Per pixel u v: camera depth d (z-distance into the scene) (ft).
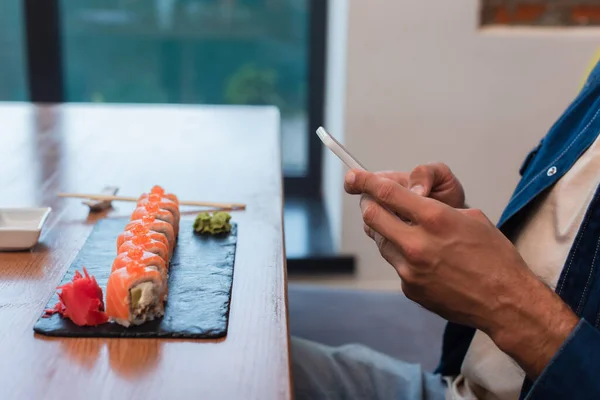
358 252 6.32
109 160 3.95
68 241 2.93
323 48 7.20
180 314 2.40
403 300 4.28
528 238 2.86
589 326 2.38
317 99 7.34
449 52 5.89
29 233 2.79
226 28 7.21
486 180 6.19
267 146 4.31
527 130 6.08
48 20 6.98
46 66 7.11
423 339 3.91
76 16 7.07
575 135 2.87
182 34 7.20
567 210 2.77
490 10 5.95
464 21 5.82
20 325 2.36
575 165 2.81
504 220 2.93
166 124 4.84
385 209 2.43
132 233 2.59
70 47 7.16
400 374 3.23
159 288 2.36
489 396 2.96
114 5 7.07
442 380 3.25
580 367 2.36
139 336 2.30
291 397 2.09
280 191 3.52
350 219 6.24
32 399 2.07
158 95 7.36
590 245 2.63
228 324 2.38
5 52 7.14
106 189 3.43
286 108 7.47
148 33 7.18
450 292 2.41
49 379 2.14
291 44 7.28
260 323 2.38
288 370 2.18
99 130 4.63
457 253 2.37
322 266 6.30
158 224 2.69
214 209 3.28
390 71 5.92
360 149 6.09
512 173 6.18
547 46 5.89
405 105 6.00
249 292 2.56
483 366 2.90
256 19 7.20
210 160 3.98
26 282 2.60
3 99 7.25
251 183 3.62
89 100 7.32
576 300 2.63
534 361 2.43
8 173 3.71
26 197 3.39
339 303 4.21
